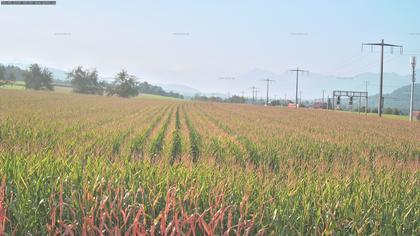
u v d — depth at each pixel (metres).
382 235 6.59
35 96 86.81
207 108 85.31
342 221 6.78
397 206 7.58
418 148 22.88
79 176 7.95
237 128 31.30
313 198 7.42
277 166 15.95
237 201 7.23
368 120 61.25
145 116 44.78
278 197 7.55
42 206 6.73
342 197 7.66
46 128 21.25
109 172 8.42
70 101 76.38
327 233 6.28
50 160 9.20
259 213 6.70
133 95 181.88
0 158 9.15
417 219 7.11
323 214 6.89
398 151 21.30
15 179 7.49
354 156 17.70
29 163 8.61
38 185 7.12
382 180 9.88
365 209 7.30
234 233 6.43
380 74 74.81
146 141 21.25
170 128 29.91
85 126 26.53
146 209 6.78
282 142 20.91
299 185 8.55
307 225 6.73
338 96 108.06
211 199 7.14
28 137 17.33
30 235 6.08
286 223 6.57
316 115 70.38
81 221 6.36
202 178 8.36
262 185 8.38
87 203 6.49
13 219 6.49
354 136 28.16
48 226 5.90
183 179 8.04
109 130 23.17
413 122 63.59
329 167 14.04
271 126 34.88
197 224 6.37
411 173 12.13
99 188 6.99
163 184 7.68
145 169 8.91
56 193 6.97
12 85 186.50
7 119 23.70
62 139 17.30
